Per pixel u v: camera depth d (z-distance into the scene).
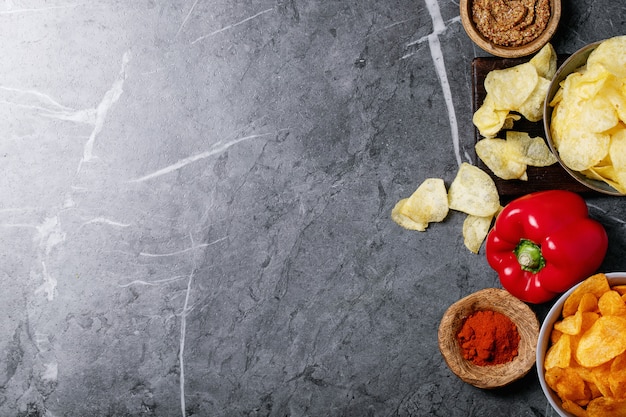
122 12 0.81
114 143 0.81
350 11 0.79
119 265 0.81
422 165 0.79
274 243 0.80
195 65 0.81
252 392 0.80
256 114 0.80
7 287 0.82
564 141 0.70
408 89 0.79
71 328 0.82
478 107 0.76
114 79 0.81
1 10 0.81
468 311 0.75
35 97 0.82
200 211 0.81
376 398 0.79
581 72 0.71
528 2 0.73
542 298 0.74
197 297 0.81
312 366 0.80
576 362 0.69
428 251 0.79
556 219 0.71
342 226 0.79
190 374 0.81
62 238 0.82
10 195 0.82
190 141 0.81
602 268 0.77
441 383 0.78
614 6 0.77
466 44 0.78
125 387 0.81
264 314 0.80
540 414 0.77
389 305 0.79
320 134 0.80
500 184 0.76
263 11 0.80
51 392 0.81
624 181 0.69
